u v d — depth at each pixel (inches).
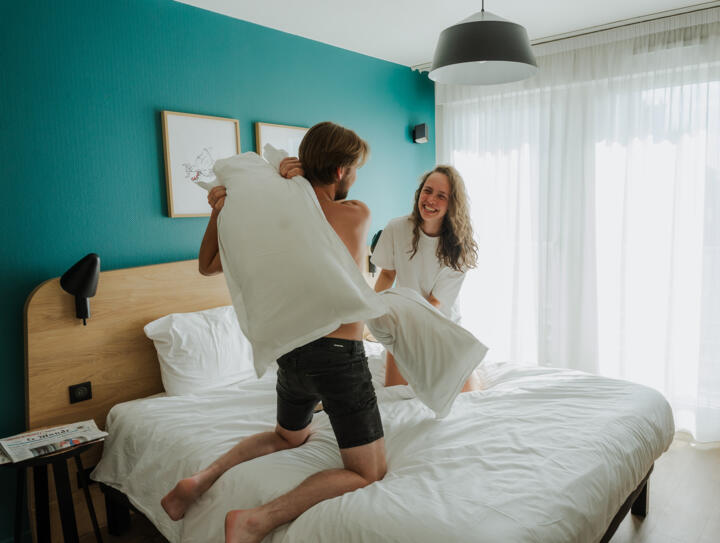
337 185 61.1
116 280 92.2
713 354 117.4
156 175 101.1
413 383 73.9
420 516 48.5
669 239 123.4
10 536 85.4
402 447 66.0
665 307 125.3
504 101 147.0
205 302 105.7
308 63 128.3
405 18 114.1
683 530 84.3
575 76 133.2
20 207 83.6
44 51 84.5
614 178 130.4
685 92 118.7
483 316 156.9
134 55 96.0
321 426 73.8
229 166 59.5
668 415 81.4
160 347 92.6
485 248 155.0
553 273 140.1
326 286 51.8
